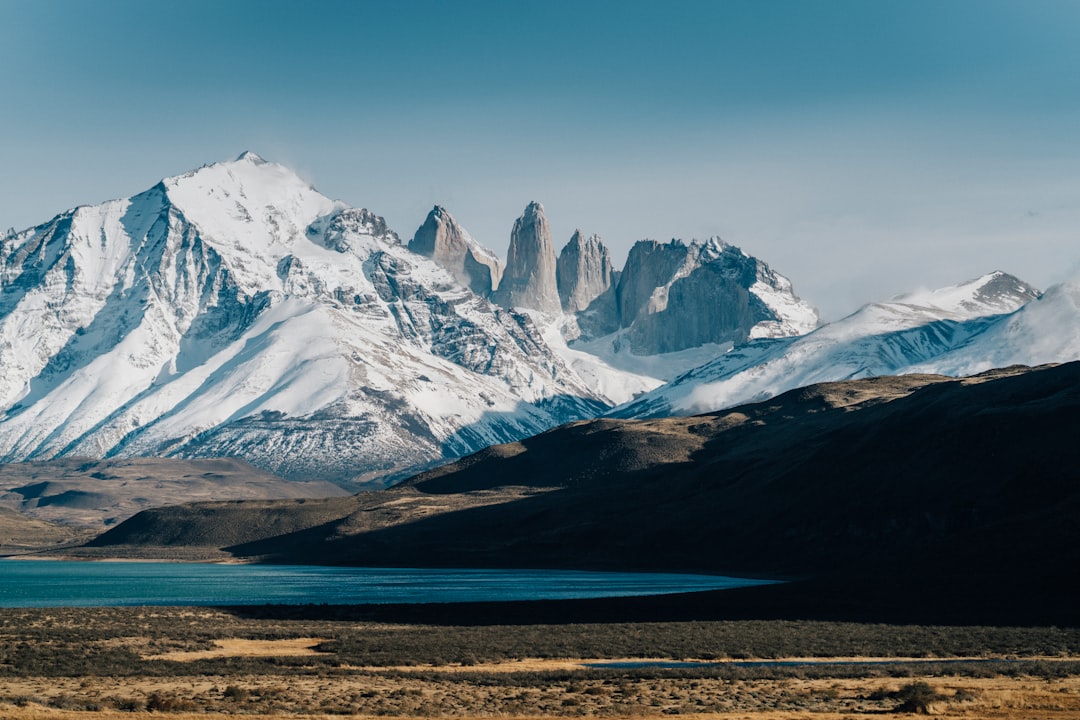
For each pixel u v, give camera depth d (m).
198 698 110.00
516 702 108.12
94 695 111.50
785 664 143.12
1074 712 98.81
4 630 169.50
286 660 142.38
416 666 140.75
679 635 172.00
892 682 119.25
